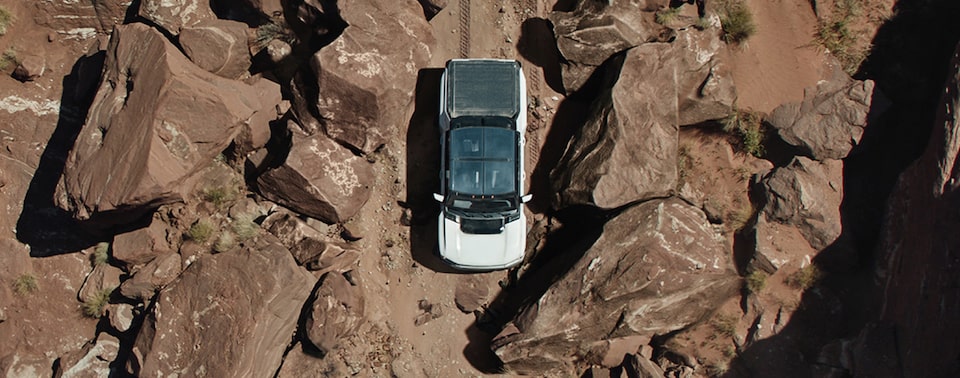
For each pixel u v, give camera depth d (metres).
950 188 12.43
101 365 15.44
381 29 15.39
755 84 15.23
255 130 15.38
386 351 15.70
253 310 14.34
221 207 15.64
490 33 16.55
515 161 14.96
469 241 15.12
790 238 14.60
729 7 15.38
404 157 16.28
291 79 15.79
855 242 14.31
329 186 15.24
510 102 15.01
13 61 16.12
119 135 14.43
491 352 15.63
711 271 14.31
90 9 16.03
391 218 16.17
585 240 15.15
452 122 15.02
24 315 15.92
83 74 16.06
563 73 15.93
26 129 16.25
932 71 14.72
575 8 15.83
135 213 14.86
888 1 15.16
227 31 15.39
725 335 14.76
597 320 14.49
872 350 13.26
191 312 14.48
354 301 15.08
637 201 14.72
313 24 15.78
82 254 16.09
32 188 16.22
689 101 15.01
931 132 13.85
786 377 14.24
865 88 14.44
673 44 15.02
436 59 16.48
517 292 15.91
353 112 15.38
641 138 14.73
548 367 15.11
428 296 16.00
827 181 14.51
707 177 15.40
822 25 15.23
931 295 12.44
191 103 14.35
